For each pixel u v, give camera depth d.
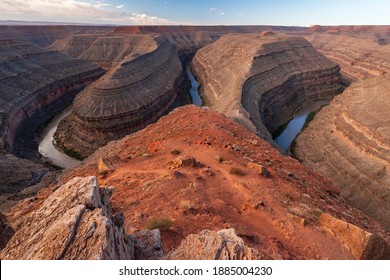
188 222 13.38
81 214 7.91
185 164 21.22
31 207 19.12
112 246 7.32
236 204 16.42
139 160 23.98
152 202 15.55
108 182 19.78
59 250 6.84
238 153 25.23
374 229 19.27
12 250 7.43
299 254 12.31
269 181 19.94
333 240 13.57
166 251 11.12
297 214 15.62
